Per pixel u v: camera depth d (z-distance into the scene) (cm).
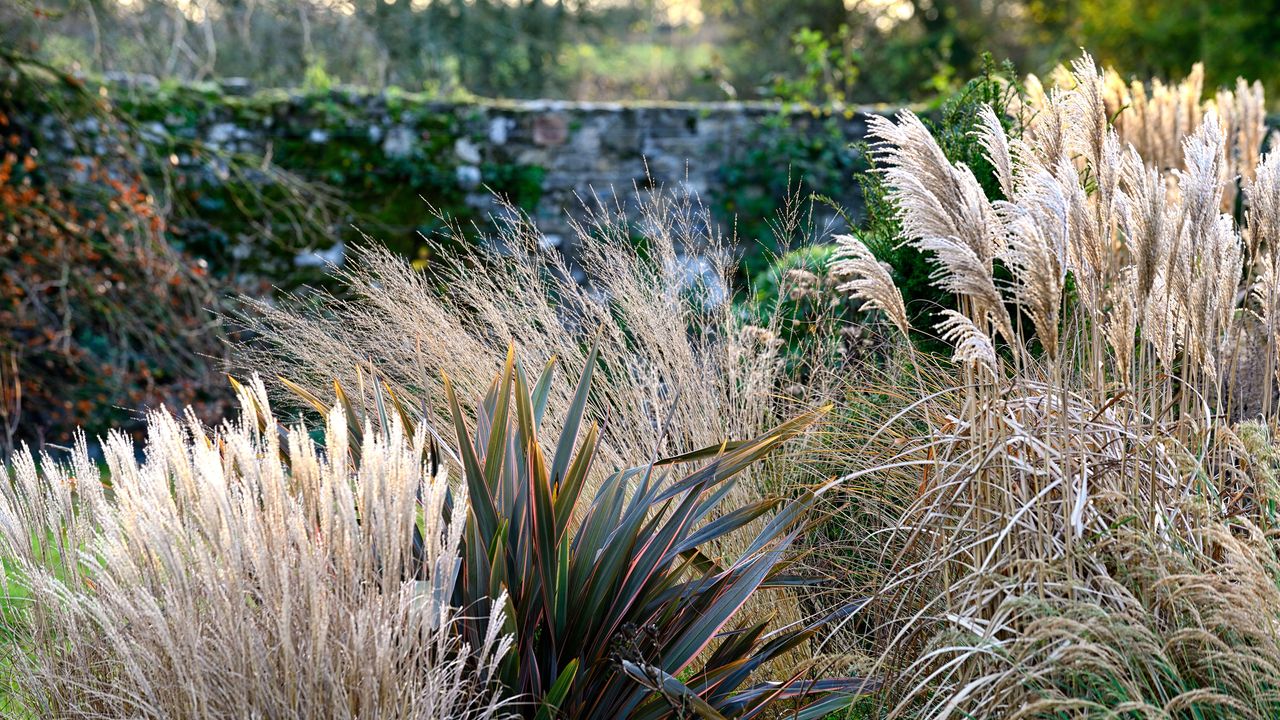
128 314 759
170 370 770
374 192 905
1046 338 242
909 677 264
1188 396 288
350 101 911
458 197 916
